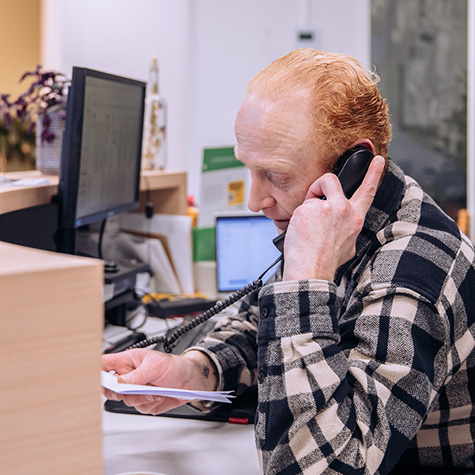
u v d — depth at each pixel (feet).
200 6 11.33
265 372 2.87
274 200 3.27
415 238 3.08
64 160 5.11
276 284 2.90
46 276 1.78
